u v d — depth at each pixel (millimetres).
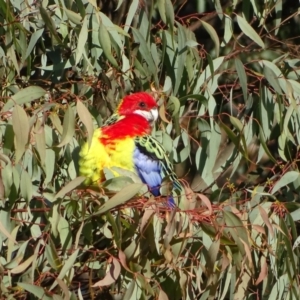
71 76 10664
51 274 8320
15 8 9609
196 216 8266
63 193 7895
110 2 11805
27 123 7914
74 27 9508
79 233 8039
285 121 9430
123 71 9859
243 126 9383
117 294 9336
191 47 9664
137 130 9461
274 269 9000
